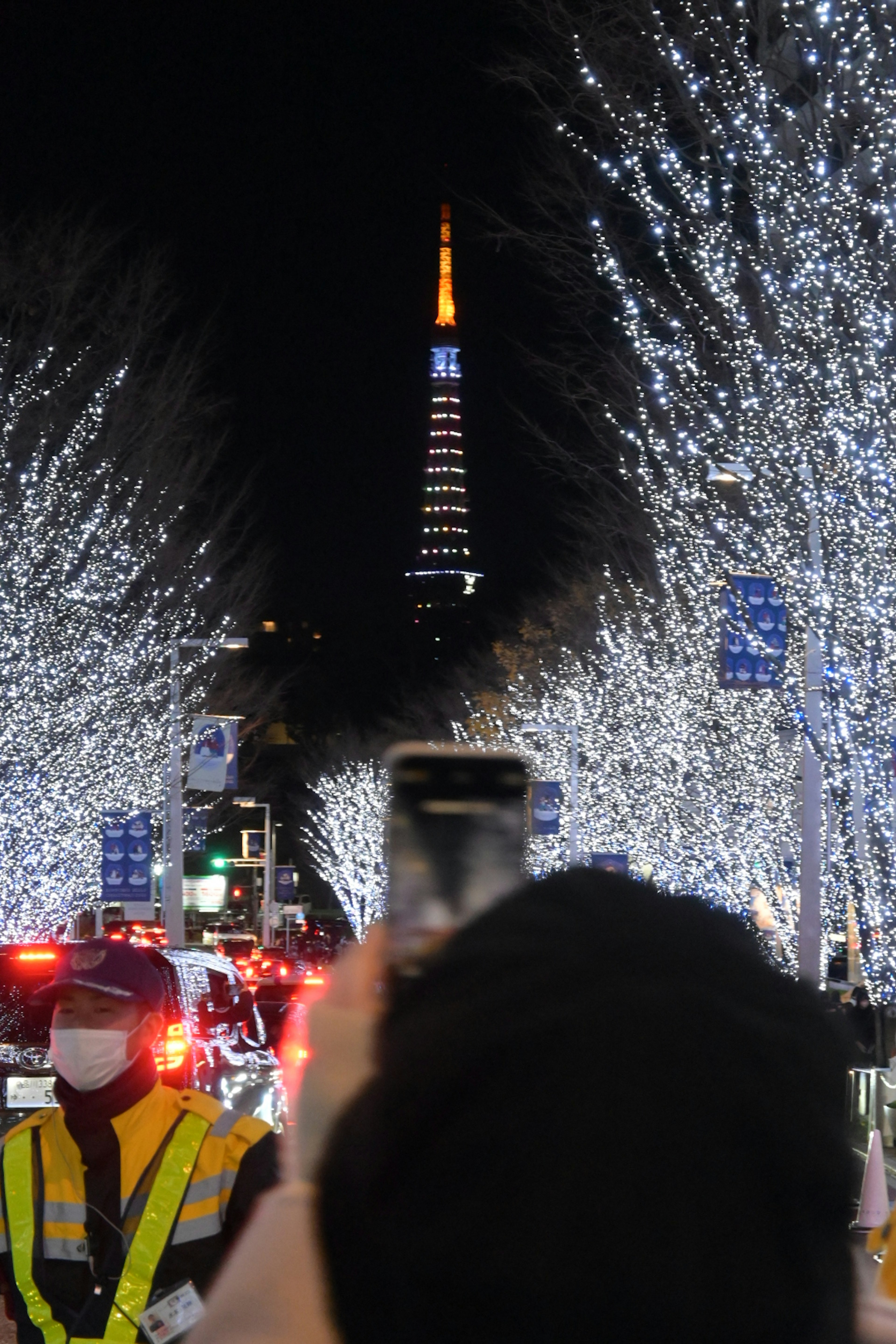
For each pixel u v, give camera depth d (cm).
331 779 7456
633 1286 65
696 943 74
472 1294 66
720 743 2844
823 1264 68
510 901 78
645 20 1242
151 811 3109
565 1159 67
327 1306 73
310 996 92
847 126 1341
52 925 3416
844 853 1562
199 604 3234
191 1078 1136
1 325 2184
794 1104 69
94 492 2456
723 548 1952
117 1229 329
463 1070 70
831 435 1303
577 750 3781
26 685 2495
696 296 1498
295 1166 95
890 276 1264
